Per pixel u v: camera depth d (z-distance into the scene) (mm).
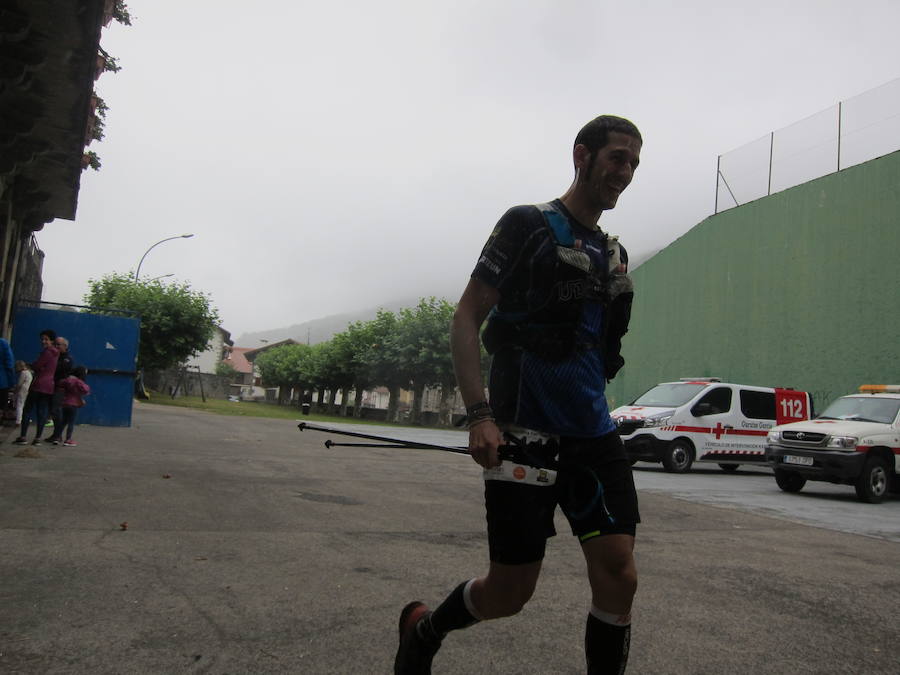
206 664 2818
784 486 12164
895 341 17375
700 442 14906
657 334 28875
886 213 17938
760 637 3609
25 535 4781
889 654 3445
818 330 19812
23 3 7824
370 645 3133
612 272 2232
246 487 7832
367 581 4227
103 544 4691
